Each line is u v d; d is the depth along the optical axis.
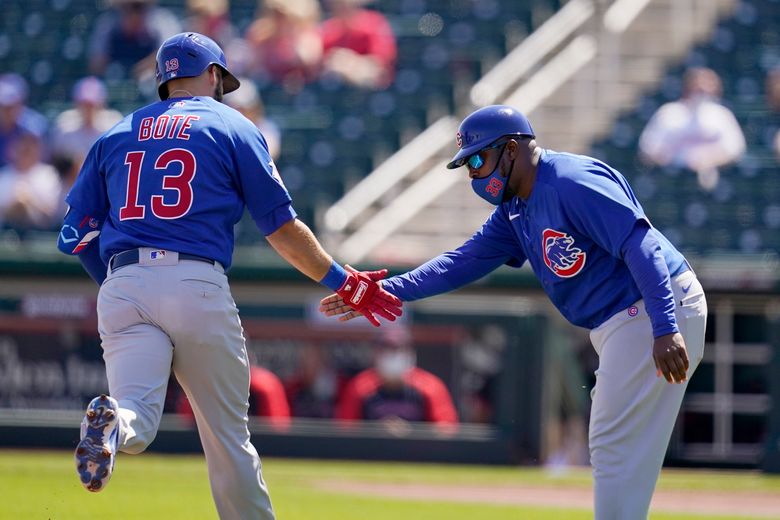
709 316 35.62
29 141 45.81
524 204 15.12
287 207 14.70
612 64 57.00
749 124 52.66
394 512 23.22
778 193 47.91
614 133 52.78
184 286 13.95
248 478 14.61
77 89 51.78
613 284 14.47
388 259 41.88
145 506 22.86
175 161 14.23
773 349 34.12
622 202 14.02
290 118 53.25
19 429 33.97
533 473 31.84
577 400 35.34
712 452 35.22
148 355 13.93
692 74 49.59
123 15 55.53
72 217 14.89
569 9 60.25
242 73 54.41
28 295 34.66
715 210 47.34
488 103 54.66
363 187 50.06
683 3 59.94
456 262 16.52
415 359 33.66
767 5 60.31
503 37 59.28
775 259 43.41
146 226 14.16
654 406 14.27
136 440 13.48
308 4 56.66
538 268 15.28
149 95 54.00
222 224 14.39
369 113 53.91
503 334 33.72
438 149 52.53
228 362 14.30
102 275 15.86
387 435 33.38
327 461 33.38
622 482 14.16
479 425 33.62
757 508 25.72
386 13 61.50
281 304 34.12
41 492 24.42
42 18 60.69
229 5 61.66
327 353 33.88
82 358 34.53
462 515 23.09
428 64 57.38
